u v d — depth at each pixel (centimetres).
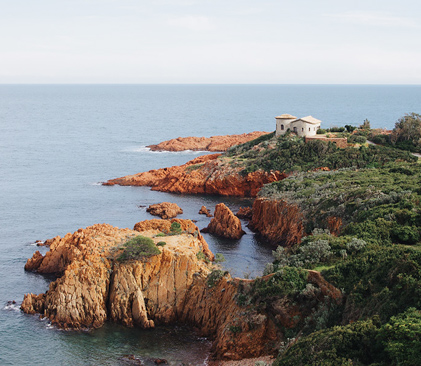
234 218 9656
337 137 13562
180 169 14500
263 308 5281
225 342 5328
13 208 11588
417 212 6362
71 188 13762
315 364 3753
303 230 8412
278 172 12644
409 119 13912
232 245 9125
